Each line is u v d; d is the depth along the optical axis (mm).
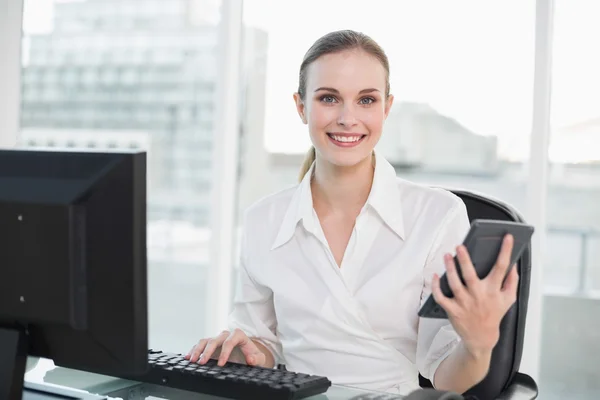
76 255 1071
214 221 3359
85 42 3586
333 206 1659
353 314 1559
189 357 1431
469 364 1323
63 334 1112
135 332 1067
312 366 1597
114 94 3572
